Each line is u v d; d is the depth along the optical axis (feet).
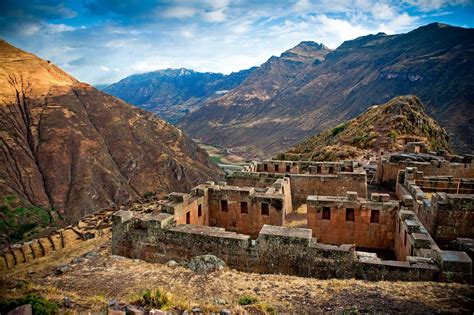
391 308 40.14
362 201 73.05
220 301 43.57
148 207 291.99
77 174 516.32
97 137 613.93
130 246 66.69
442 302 41.06
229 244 59.41
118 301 40.75
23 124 592.60
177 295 45.73
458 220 66.23
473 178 93.81
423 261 50.88
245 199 80.59
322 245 55.72
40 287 46.57
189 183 619.26
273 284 49.44
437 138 260.62
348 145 238.68
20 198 449.48
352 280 49.62
